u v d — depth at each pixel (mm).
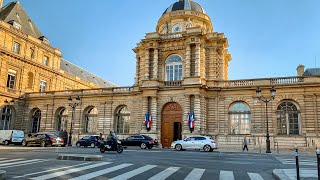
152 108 36562
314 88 31891
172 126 36031
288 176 10820
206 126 35312
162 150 28844
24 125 45969
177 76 39250
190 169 13211
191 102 35062
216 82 36250
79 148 30812
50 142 33969
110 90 41562
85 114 42719
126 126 39781
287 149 31562
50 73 52344
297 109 32562
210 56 39094
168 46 40094
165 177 10836
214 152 27172
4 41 43156
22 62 46438
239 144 33656
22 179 9844
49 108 44969
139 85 38719
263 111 33438
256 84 34438
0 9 51219
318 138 30688
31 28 51250
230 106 35500
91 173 11336
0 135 38000
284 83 33062
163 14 47188
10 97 44250
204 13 45969
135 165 14148
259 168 14180
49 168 12461
